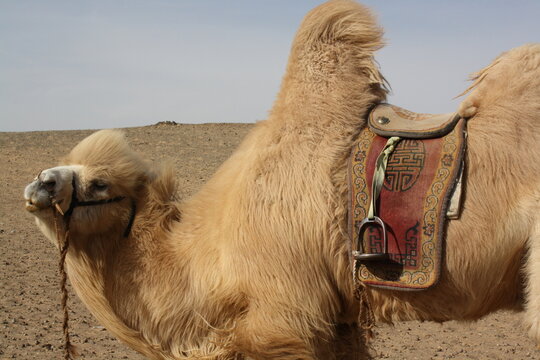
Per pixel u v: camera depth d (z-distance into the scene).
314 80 4.10
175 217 4.48
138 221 4.36
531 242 3.60
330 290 4.00
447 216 3.67
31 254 11.12
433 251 3.67
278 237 3.92
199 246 4.21
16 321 7.32
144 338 4.31
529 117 3.69
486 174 3.66
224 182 4.38
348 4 4.20
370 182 3.84
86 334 6.96
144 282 4.27
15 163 24.77
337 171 3.93
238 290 4.00
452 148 3.73
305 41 4.18
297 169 3.95
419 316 3.92
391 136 3.90
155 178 4.59
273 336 3.93
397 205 3.77
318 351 4.10
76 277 4.39
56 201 4.11
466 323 4.09
